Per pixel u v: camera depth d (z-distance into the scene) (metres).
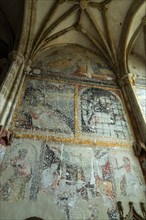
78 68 10.49
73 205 5.70
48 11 10.43
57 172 6.34
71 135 7.46
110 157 7.10
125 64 10.66
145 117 8.45
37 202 5.57
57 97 8.73
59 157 6.73
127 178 6.66
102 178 6.48
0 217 5.12
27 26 9.86
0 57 10.16
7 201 5.45
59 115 8.05
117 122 8.39
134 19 10.68
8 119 7.13
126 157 7.23
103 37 11.22
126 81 10.01
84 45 11.80
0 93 7.32
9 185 5.78
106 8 10.66
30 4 9.71
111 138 7.70
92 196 6.00
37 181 6.01
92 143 7.36
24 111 7.81
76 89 9.33
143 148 7.24
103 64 11.20
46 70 9.83
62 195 5.85
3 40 10.58
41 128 7.42
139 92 9.68
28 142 6.89
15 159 6.38
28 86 8.82
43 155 6.67
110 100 9.28
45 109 8.12
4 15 10.39
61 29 11.11
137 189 6.45
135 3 10.27
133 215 5.79
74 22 11.23
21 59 9.16
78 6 10.57
